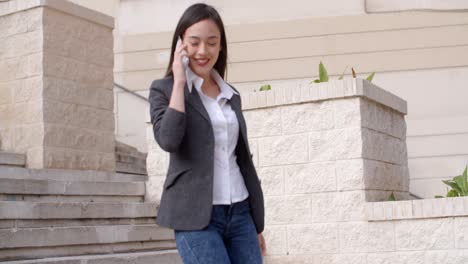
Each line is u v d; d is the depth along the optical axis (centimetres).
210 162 278
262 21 910
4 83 677
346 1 892
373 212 518
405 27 875
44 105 650
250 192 294
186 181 277
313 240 540
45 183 549
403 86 868
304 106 551
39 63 655
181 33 290
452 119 848
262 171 565
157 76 934
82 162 684
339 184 533
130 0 952
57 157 658
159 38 938
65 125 670
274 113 564
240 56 911
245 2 916
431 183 839
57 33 670
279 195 557
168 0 939
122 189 611
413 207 504
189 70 288
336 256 530
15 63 671
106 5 958
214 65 304
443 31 866
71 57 683
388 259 513
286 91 557
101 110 712
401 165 605
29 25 664
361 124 530
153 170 621
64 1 676
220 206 280
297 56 898
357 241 524
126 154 807
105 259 491
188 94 283
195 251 274
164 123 269
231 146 290
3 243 463
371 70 877
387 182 570
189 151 278
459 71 858
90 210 546
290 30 902
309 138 547
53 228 499
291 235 549
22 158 651
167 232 595
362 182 526
